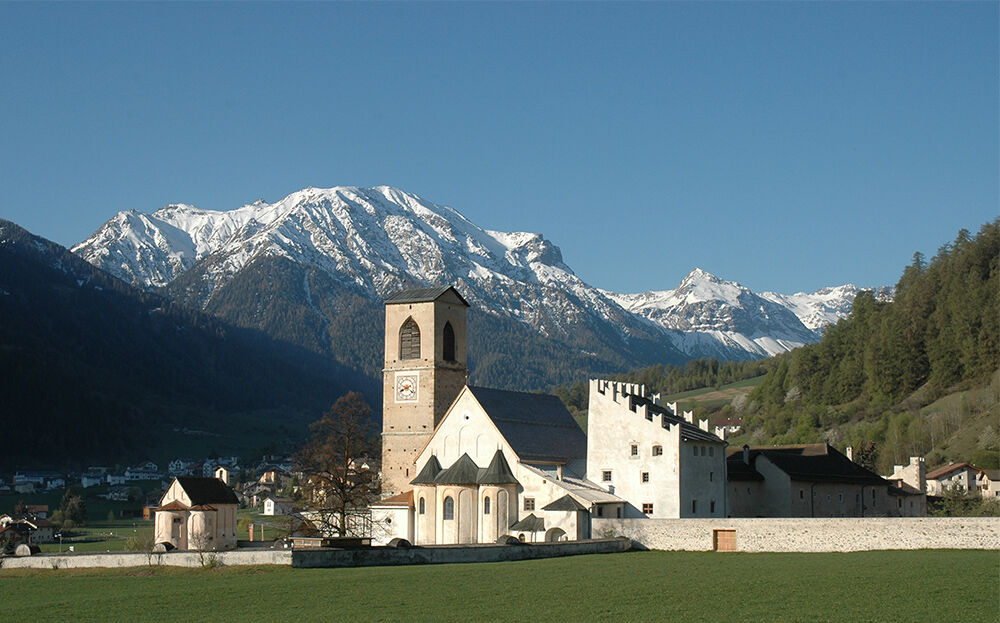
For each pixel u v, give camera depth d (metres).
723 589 86.31
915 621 71.56
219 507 191.75
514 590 88.19
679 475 134.25
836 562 101.69
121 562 111.50
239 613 81.06
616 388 140.50
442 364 155.88
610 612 77.19
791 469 156.50
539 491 134.12
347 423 146.75
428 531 138.88
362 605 82.38
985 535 107.00
